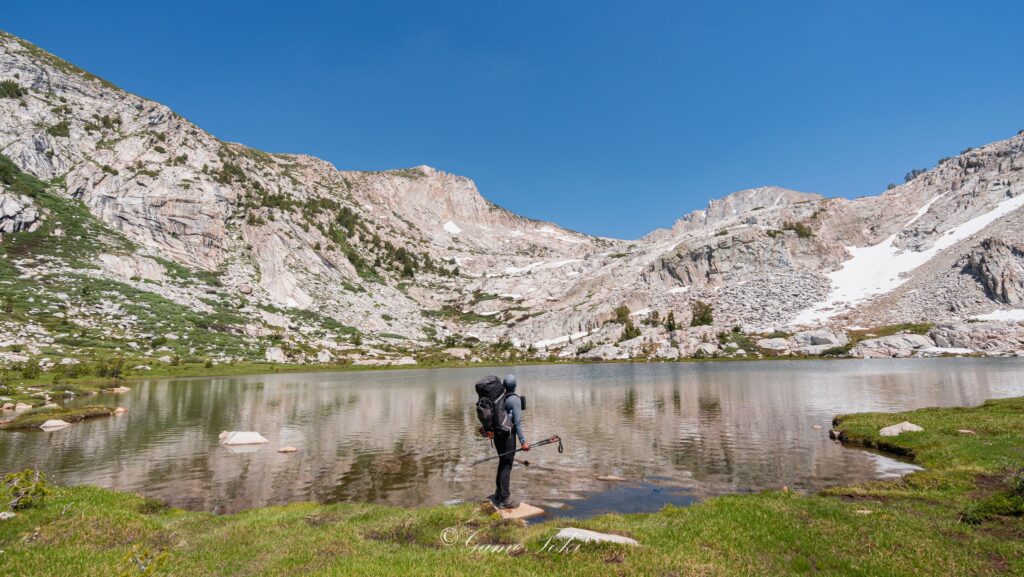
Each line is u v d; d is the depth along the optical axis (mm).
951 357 118438
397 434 34406
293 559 10055
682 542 10758
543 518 14875
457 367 135125
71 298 119125
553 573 8844
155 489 21219
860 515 12969
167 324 124188
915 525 12039
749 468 22578
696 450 26719
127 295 130875
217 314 140625
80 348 96375
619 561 9508
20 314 104062
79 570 9281
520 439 15141
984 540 10828
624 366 124688
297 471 24078
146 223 164875
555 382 78375
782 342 141375
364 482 21875
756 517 12672
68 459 27344
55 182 167250
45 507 14094
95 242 147625
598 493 18922
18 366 70812
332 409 48438
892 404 43188
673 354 140750
